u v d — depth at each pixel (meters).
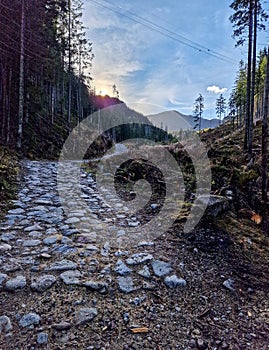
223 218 4.98
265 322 2.56
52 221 4.91
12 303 2.52
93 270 3.18
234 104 33.78
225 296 2.89
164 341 2.24
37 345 2.09
